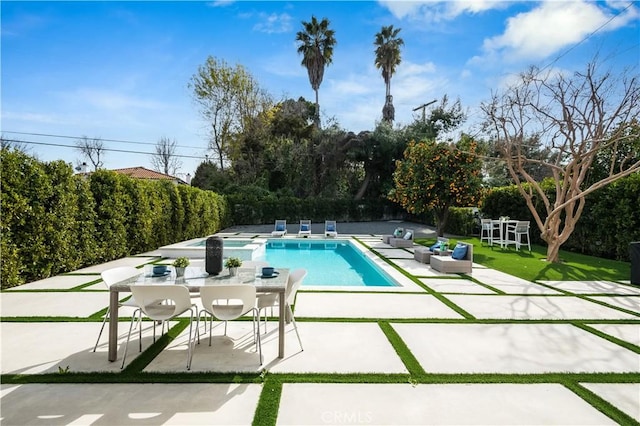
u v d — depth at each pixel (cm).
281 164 2534
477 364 327
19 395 264
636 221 915
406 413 246
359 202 2656
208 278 366
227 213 2117
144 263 883
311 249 1376
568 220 906
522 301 557
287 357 338
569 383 292
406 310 502
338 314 480
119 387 278
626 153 1085
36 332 398
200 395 267
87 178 848
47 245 688
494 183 2153
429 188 1340
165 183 1270
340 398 265
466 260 794
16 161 613
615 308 521
